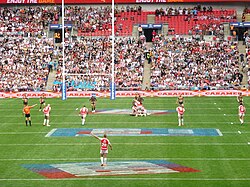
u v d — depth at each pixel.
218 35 102.19
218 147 46.72
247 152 44.66
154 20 107.00
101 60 96.06
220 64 93.69
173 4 109.25
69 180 36.59
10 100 82.94
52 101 81.06
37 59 96.81
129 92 86.00
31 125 58.75
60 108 72.50
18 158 43.22
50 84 92.19
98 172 38.50
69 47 99.81
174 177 37.12
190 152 44.81
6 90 88.69
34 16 107.12
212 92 85.25
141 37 101.12
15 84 91.25
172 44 99.50
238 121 60.41
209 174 37.84
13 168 40.03
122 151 45.31
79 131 54.72
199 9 107.88
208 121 60.53
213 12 107.56
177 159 42.41
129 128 56.34
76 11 108.25
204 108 71.19
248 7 107.75
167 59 95.38
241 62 94.38
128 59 95.94
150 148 46.47
